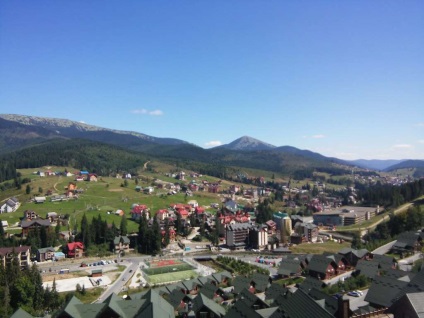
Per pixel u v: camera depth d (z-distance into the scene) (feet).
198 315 296.71
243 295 331.16
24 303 385.70
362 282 378.53
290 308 192.75
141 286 508.12
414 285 231.50
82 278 551.59
